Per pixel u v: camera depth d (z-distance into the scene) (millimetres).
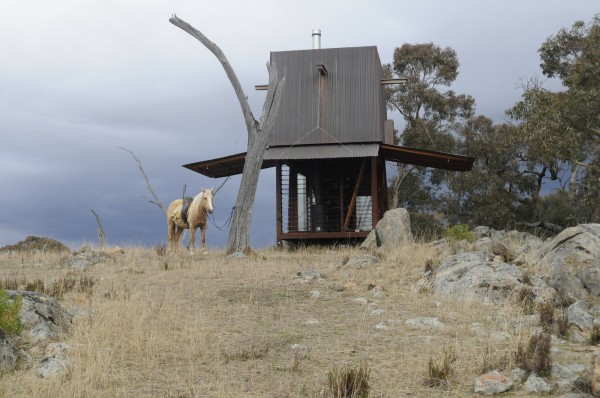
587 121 33000
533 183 44594
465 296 11352
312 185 30562
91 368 7320
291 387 7043
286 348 8680
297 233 28891
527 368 7234
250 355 8297
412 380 7188
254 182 23422
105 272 16250
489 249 15484
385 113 34469
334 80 29469
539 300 10703
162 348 8594
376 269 15117
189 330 9562
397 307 11102
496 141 44125
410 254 17000
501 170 44688
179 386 7129
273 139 29469
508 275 11633
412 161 31156
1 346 7773
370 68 29344
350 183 31109
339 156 27672
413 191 47750
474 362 7645
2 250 25938
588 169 34250
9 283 12953
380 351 8430
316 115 29375
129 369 7773
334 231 29422
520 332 8805
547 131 32625
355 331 9539
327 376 7336
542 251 13281
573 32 38781
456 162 29344
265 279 14445
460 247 15852
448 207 45625
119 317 9906
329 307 11359
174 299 11953
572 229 12773
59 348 8273
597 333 8695
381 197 31141
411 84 46031
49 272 16625
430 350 8336
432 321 9805
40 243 26203
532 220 45031
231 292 12820
